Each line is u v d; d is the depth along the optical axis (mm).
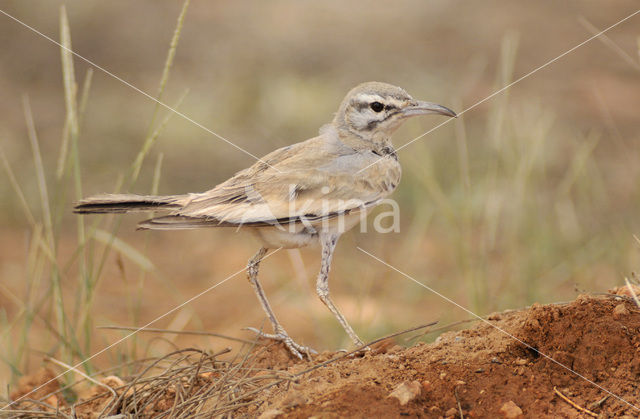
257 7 31719
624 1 32594
